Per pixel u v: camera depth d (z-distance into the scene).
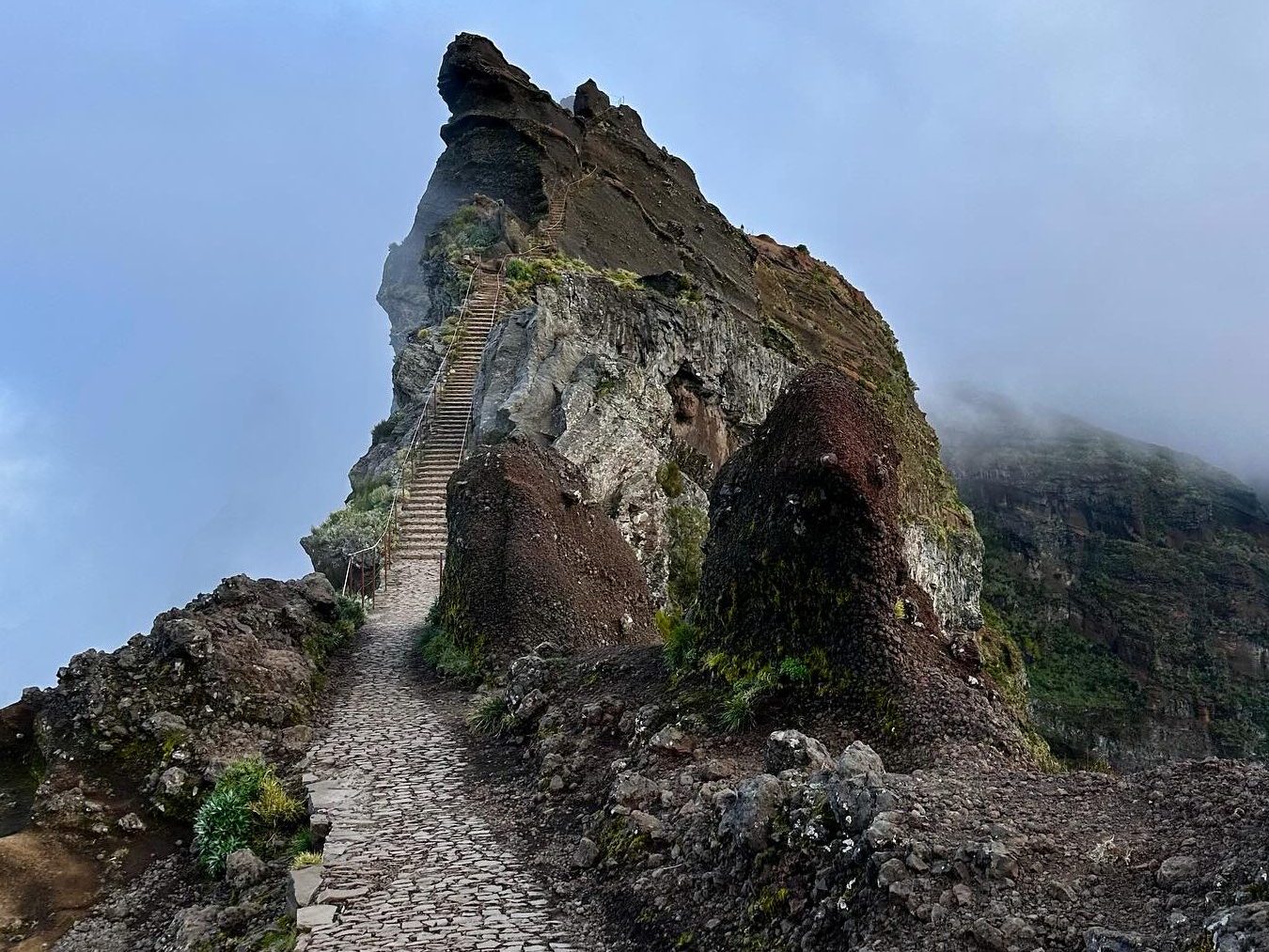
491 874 8.23
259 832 10.01
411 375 36.19
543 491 18.00
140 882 9.83
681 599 31.20
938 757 8.03
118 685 12.48
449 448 30.22
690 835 7.62
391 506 26.14
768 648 10.12
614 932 7.11
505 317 36.94
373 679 15.59
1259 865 4.91
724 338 46.66
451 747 12.04
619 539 20.00
